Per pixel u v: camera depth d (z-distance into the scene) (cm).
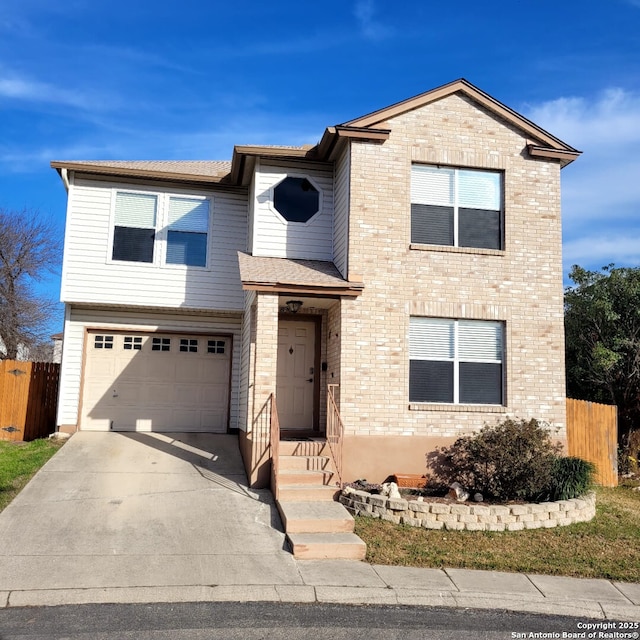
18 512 889
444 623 631
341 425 1053
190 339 1479
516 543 882
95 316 1430
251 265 1198
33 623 590
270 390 1073
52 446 1259
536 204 1249
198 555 778
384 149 1202
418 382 1166
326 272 1209
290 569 752
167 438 1354
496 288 1206
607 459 1393
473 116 1247
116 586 680
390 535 883
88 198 1411
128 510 917
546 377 1204
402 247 1179
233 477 1099
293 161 1334
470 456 1100
